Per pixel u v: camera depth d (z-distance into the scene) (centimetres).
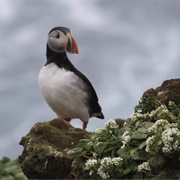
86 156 700
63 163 710
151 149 653
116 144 693
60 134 750
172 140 638
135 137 675
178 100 796
